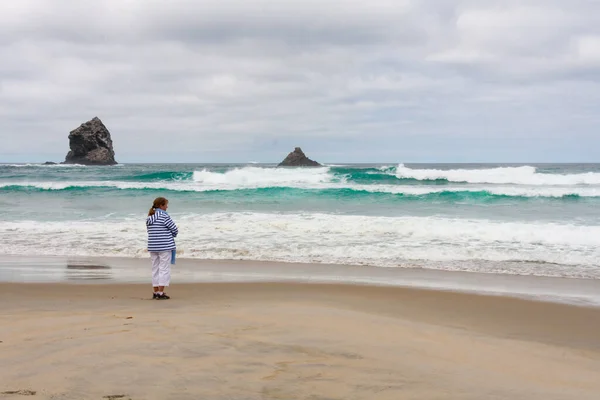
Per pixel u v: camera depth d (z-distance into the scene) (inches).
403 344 198.5
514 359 192.2
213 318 226.5
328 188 999.0
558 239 534.9
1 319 221.9
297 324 220.1
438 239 548.4
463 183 1333.7
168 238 305.0
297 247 514.6
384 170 1549.0
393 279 384.8
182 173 1498.5
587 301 316.2
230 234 584.7
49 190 1139.3
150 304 280.7
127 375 146.8
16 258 470.9
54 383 139.6
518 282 375.2
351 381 149.8
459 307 297.3
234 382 144.3
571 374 176.2
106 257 476.7
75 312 246.5
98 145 4047.7
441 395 142.2
